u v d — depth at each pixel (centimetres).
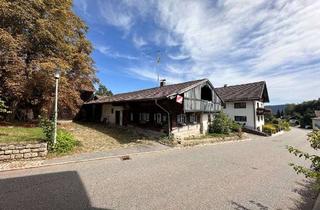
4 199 543
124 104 2352
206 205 536
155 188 649
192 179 748
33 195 573
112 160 1012
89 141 1423
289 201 574
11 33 1532
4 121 1758
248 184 710
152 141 1585
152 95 1881
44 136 1218
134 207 515
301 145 1906
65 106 1991
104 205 522
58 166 872
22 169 812
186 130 1977
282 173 859
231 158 1151
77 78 2100
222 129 2302
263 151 1446
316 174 449
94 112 2989
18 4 1502
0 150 871
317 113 5978
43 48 1758
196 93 1989
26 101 1866
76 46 2138
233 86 3953
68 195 577
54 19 1747
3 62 1472
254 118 3153
